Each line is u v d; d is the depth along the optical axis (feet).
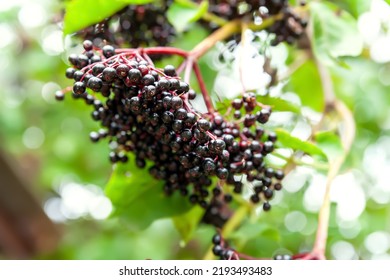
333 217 3.29
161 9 2.31
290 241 3.46
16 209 3.87
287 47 2.74
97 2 2.11
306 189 3.17
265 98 2.16
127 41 2.31
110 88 1.95
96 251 3.58
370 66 3.43
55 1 2.73
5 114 3.75
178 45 2.66
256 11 2.26
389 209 3.86
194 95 1.90
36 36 3.49
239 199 2.40
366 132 3.79
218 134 1.95
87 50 1.95
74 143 3.99
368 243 3.93
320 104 2.86
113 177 2.21
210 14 2.32
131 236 3.64
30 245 4.00
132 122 2.00
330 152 2.22
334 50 2.24
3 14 3.12
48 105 4.01
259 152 1.99
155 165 2.07
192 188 2.27
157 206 2.28
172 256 3.61
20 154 4.23
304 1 2.30
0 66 3.78
